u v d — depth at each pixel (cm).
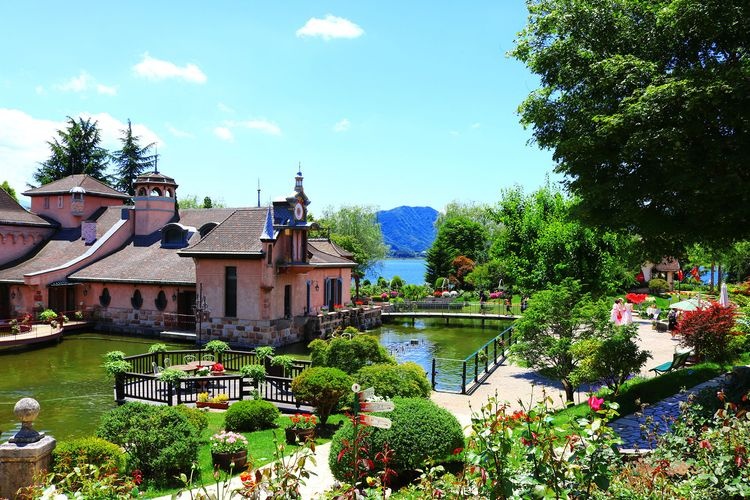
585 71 1496
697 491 560
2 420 1778
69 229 4553
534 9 1678
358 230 7350
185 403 1838
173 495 523
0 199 4456
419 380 1521
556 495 459
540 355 1775
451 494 542
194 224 4247
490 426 507
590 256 2347
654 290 5994
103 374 2486
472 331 4109
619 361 1413
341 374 1501
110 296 3800
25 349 3136
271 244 3234
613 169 1408
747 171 1217
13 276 3969
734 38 1303
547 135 1586
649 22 1448
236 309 3319
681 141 1223
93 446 1009
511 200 2695
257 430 1513
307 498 980
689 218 1308
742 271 5353
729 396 1099
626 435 1143
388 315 4716
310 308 3750
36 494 679
